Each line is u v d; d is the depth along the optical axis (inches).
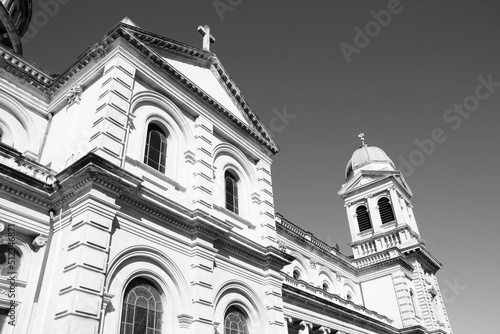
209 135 745.6
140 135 614.9
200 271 585.3
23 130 674.2
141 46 663.8
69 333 401.7
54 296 447.5
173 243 578.6
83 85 663.8
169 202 578.2
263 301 701.3
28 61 711.1
